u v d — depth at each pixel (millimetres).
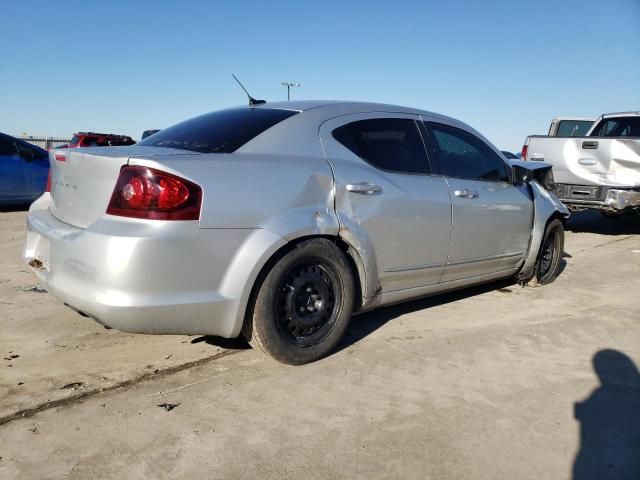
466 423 2701
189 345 3555
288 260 3035
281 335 3121
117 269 2582
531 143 8914
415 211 3684
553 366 3434
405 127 3928
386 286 3660
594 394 3061
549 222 5215
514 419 2758
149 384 2996
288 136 3275
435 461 2377
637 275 6016
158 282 2645
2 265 5562
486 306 4652
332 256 3250
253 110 3607
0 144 9656
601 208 8141
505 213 4516
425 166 3932
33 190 10062
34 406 2715
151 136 3736
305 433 2559
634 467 2391
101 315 2639
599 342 3879
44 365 3195
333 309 3361
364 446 2471
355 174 3389
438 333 3953
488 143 4617
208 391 2936
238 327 2930
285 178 3061
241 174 2908
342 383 3082
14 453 2324
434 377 3207
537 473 2322
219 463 2311
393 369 3295
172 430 2541
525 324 4219
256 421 2648
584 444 2551
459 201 4031
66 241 2795
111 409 2715
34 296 4484
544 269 5391
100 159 2791
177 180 2676
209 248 2756
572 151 8328
